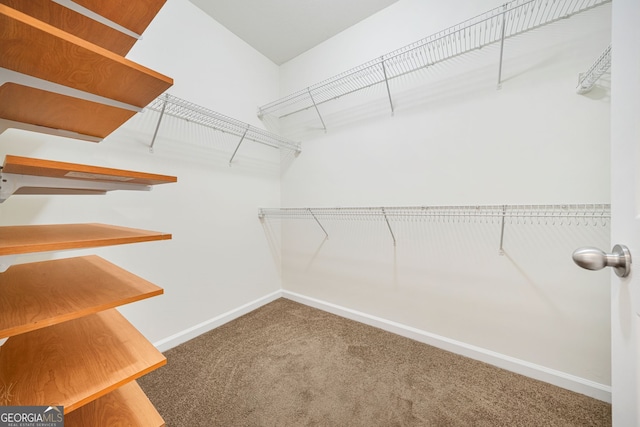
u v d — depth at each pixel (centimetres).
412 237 177
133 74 67
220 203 201
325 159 221
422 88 168
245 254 222
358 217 203
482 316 152
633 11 48
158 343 162
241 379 137
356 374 141
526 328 139
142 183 89
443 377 138
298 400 123
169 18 165
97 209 135
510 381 135
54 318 58
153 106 157
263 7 182
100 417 74
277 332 188
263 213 236
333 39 211
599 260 49
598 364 122
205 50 186
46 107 79
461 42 152
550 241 131
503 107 141
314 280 234
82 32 85
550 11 127
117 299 69
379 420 112
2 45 53
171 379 137
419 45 152
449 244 162
